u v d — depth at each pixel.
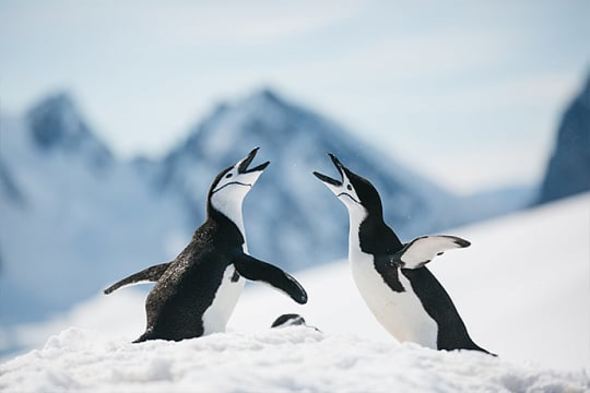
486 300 19.20
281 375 8.03
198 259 11.67
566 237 22.38
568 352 14.62
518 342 15.78
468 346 11.85
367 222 12.12
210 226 12.16
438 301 11.72
